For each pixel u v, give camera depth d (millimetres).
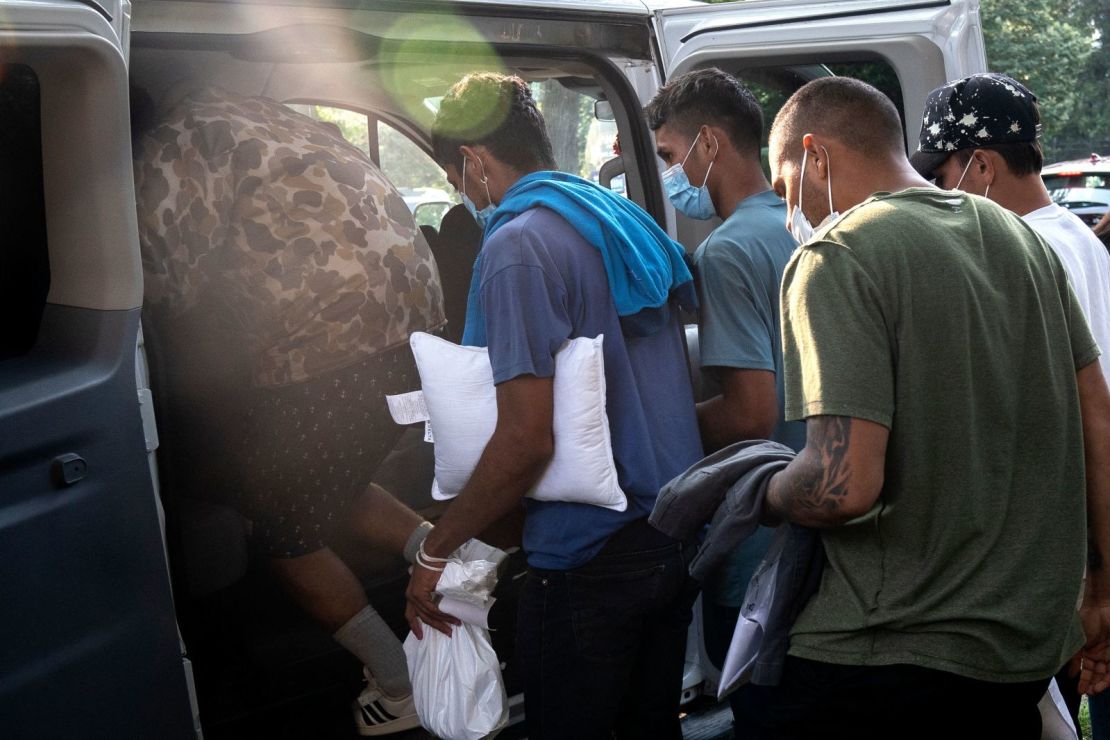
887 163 1804
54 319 1645
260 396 2447
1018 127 2301
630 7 2906
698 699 2896
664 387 2213
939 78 2906
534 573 2139
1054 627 1627
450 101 2283
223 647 2861
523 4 2635
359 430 2451
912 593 1598
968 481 1590
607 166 3316
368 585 3086
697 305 2439
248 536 2727
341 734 2691
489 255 2025
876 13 2973
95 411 1599
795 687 1712
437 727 2189
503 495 2043
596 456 2021
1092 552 1840
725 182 2510
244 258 2320
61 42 1490
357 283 2352
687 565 2174
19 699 1479
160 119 2387
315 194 2328
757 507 1748
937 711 1619
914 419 1580
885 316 1577
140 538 1673
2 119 1585
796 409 1619
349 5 2352
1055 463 1653
